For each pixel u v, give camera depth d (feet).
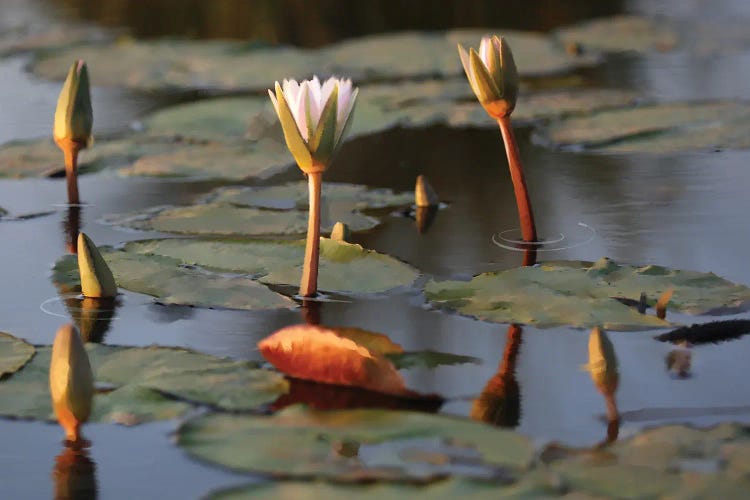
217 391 12.94
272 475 10.21
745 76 38.09
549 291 16.31
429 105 34.12
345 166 28.02
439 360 14.17
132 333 15.57
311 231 16.85
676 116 30.50
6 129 32.27
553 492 9.72
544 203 23.25
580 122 30.78
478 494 9.64
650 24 49.62
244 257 18.84
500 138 30.86
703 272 17.13
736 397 12.85
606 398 12.90
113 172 27.14
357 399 12.86
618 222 21.36
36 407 12.60
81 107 23.26
